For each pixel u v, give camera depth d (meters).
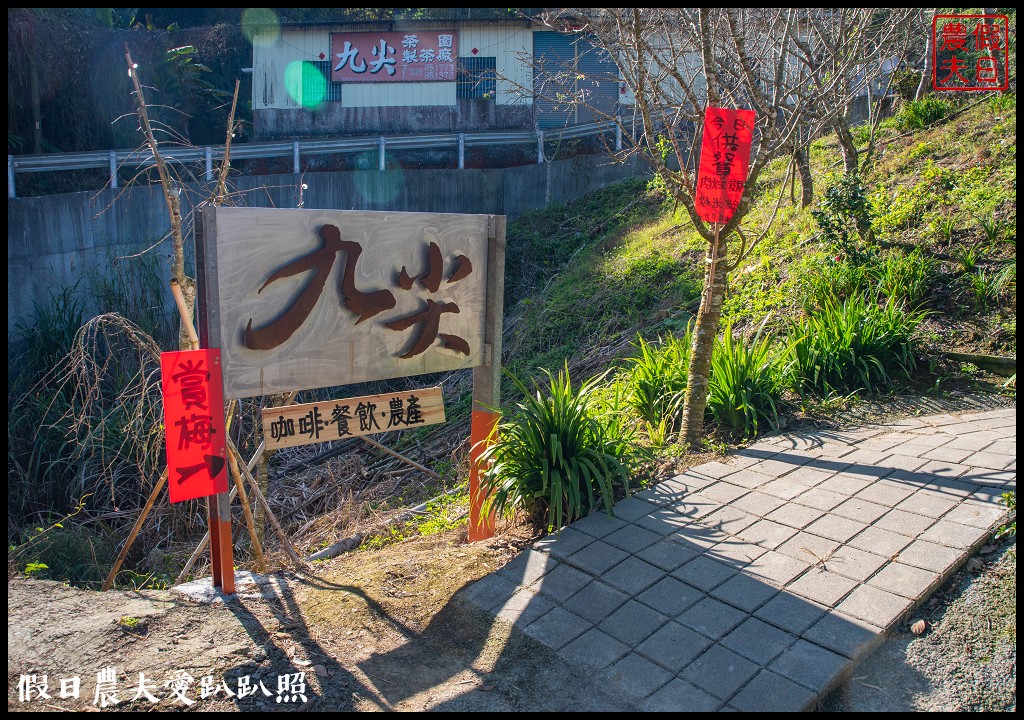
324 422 3.96
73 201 11.62
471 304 4.43
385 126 17.84
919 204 8.10
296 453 9.03
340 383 3.92
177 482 3.47
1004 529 3.68
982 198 7.64
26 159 12.52
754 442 5.39
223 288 3.47
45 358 9.33
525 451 4.43
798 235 8.68
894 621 3.09
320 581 3.93
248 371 3.60
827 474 4.61
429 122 17.77
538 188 15.94
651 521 4.16
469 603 3.54
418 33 17.48
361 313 3.94
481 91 17.72
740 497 4.39
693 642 3.08
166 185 5.20
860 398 6.01
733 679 2.84
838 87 6.66
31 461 7.64
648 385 5.97
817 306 7.16
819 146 11.86
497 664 3.07
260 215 3.55
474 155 17.31
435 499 6.00
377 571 3.96
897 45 8.87
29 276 11.26
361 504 6.53
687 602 3.35
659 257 10.55
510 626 3.32
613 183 15.55
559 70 15.31
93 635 3.21
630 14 5.90
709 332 5.23
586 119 17.39
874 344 6.24
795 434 5.44
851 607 3.20
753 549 3.75
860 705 2.76
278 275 3.63
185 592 3.70
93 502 7.34
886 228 7.96
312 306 3.75
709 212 5.08
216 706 2.78
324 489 7.57
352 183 14.52
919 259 7.12
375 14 20.91
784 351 6.10
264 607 3.56
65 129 16.47
